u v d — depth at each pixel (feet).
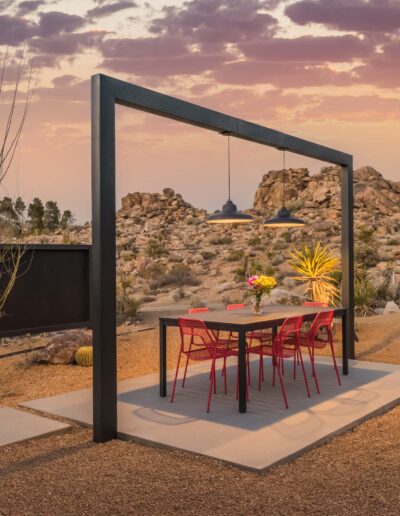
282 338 20.57
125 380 24.64
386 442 16.80
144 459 15.57
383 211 170.19
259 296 23.06
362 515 11.95
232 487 13.57
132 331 40.34
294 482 13.83
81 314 36.09
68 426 18.22
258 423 18.19
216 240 140.97
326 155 28.09
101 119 16.74
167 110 19.17
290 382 24.07
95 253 16.97
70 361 29.07
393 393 21.94
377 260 97.14
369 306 51.75
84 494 13.26
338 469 14.64
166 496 13.10
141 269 92.99
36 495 13.24
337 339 34.83
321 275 41.29
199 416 19.04
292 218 26.68
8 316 32.35
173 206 218.38
